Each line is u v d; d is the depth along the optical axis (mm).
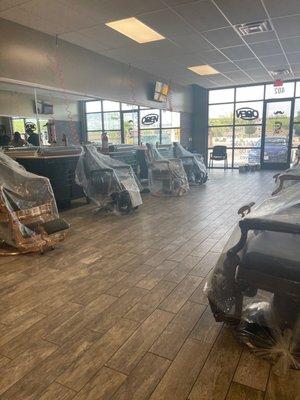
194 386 1387
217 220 4035
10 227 2955
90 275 2494
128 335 1742
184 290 2234
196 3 3863
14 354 1606
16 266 2689
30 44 4594
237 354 1572
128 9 3986
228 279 1648
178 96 9281
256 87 9523
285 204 1705
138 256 2875
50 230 3078
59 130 5852
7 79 4309
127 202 4516
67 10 3965
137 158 6574
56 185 4668
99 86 6047
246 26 4656
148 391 1366
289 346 1514
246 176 8375
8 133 4930
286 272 1438
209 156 10492
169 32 4875
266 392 1348
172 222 3988
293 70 7695
